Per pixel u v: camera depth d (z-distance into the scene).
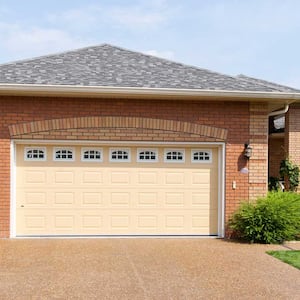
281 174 18.66
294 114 18.62
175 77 12.97
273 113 14.35
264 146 12.72
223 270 8.71
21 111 12.07
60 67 13.20
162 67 13.91
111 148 12.54
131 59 14.55
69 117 12.19
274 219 11.73
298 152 18.59
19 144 12.25
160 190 12.66
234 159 12.64
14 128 12.04
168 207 12.67
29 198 12.28
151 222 12.62
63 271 8.47
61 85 11.46
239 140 12.66
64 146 12.40
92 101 12.26
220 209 12.69
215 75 13.48
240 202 12.61
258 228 11.64
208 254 10.25
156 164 12.66
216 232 12.78
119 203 12.54
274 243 11.80
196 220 12.75
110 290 7.26
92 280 7.85
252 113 12.70
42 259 9.50
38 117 12.11
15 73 12.37
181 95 11.91
